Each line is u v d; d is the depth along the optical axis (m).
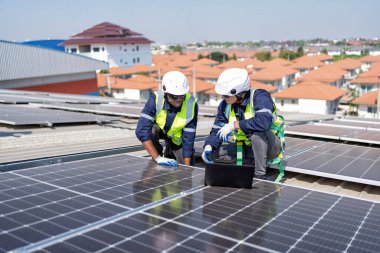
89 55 76.50
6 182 3.21
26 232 2.20
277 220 2.58
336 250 2.15
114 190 3.10
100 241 2.12
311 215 2.71
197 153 5.37
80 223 2.36
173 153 5.09
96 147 5.64
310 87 44.59
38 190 3.01
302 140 6.50
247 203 2.92
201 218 2.56
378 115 39.62
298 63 82.19
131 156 4.57
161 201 2.87
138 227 2.35
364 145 6.28
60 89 30.11
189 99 4.70
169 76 4.43
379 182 3.85
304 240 2.27
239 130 4.21
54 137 6.50
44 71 28.17
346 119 11.35
